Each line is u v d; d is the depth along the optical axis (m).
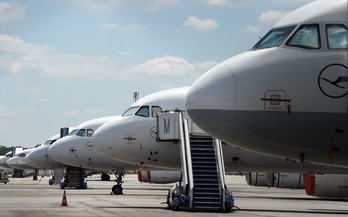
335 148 30.17
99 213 45.34
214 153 51.38
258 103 30.61
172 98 59.53
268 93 30.53
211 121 31.33
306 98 30.09
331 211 52.09
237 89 31.06
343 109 29.80
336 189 55.22
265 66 31.14
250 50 33.19
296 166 57.59
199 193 49.12
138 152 59.09
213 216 43.69
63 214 44.19
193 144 51.88
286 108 30.23
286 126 30.23
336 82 29.95
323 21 31.19
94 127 86.06
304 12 32.31
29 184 125.62
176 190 49.84
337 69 30.06
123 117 61.47
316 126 30.02
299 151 30.78
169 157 58.31
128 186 117.94
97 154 84.12
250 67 31.45
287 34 31.84
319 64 30.28
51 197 68.12
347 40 30.56
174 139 56.06
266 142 30.81
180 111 56.28
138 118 59.81
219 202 48.62
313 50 30.75
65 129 113.31
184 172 50.25
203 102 31.61
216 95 31.36
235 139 31.39
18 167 168.62
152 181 84.62
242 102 30.81
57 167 117.88
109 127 60.78
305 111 30.08
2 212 45.88
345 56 30.19
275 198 75.12
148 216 42.88
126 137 59.59
